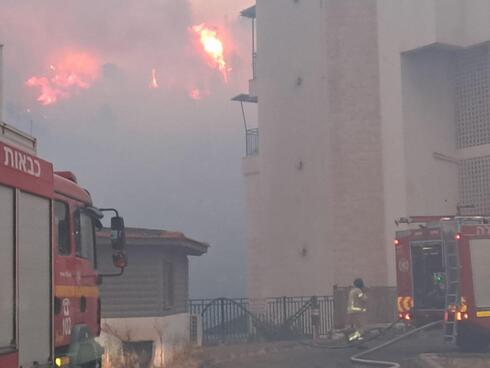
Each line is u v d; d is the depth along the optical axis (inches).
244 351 778.2
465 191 1155.9
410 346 800.9
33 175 285.1
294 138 1235.2
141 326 667.4
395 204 1124.5
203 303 940.6
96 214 373.1
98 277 380.5
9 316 257.0
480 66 1151.6
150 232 683.4
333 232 1147.9
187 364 666.2
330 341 900.6
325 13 1182.9
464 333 701.9
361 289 818.8
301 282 1202.6
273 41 1288.1
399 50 1135.0
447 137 1166.3
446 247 713.0
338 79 1168.8
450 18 1117.1
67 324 329.7
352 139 1155.3
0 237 254.4
